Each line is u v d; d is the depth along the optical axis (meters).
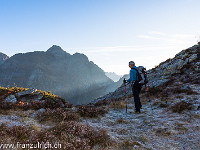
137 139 4.64
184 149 3.97
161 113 7.26
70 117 6.40
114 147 3.98
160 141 4.50
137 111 7.79
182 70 15.57
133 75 7.62
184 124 5.53
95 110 7.49
